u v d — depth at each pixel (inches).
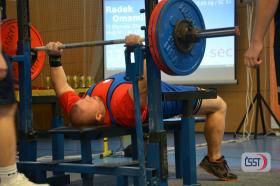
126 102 90.5
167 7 77.2
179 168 111.9
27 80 97.9
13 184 80.6
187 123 90.7
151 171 79.3
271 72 198.2
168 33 77.9
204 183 102.3
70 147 180.4
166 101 91.9
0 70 73.2
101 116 94.4
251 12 201.6
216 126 105.6
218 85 212.7
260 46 74.2
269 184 99.4
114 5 223.3
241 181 103.7
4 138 78.7
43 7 251.3
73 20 244.2
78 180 114.3
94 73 236.1
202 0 205.3
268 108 188.1
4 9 113.2
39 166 92.7
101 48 233.5
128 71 79.1
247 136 189.9
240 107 208.1
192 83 210.4
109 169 82.9
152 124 81.4
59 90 99.9
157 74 80.7
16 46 103.3
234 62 204.2
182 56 81.2
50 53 100.0
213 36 79.7
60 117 116.5
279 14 75.7
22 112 97.8
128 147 132.0
